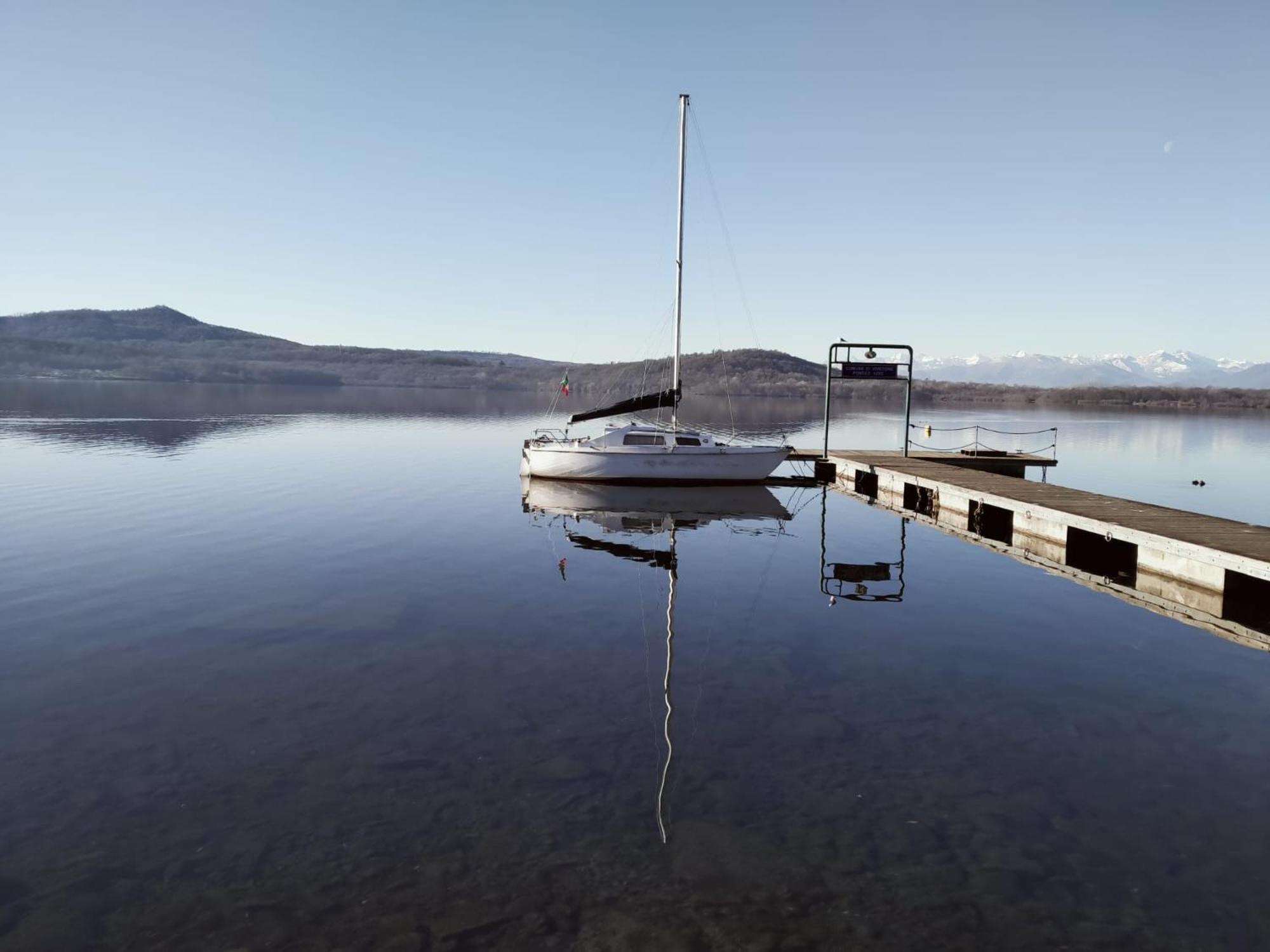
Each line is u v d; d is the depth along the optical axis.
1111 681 9.08
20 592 12.48
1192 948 4.70
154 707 8.07
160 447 35.41
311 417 62.84
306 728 7.59
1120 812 6.18
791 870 5.41
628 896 5.12
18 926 4.82
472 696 8.41
